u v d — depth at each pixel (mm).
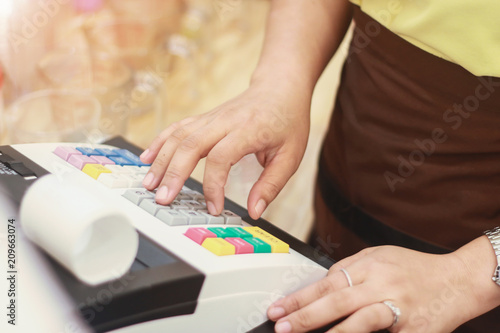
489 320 631
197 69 1698
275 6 720
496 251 487
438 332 458
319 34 692
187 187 582
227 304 410
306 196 1258
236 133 550
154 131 1176
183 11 1587
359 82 725
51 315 329
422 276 468
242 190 1097
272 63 648
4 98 852
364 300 436
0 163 481
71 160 536
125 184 517
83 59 955
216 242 436
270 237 495
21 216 341
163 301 368
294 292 455
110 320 344
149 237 424
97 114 782
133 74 961
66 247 317
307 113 633
